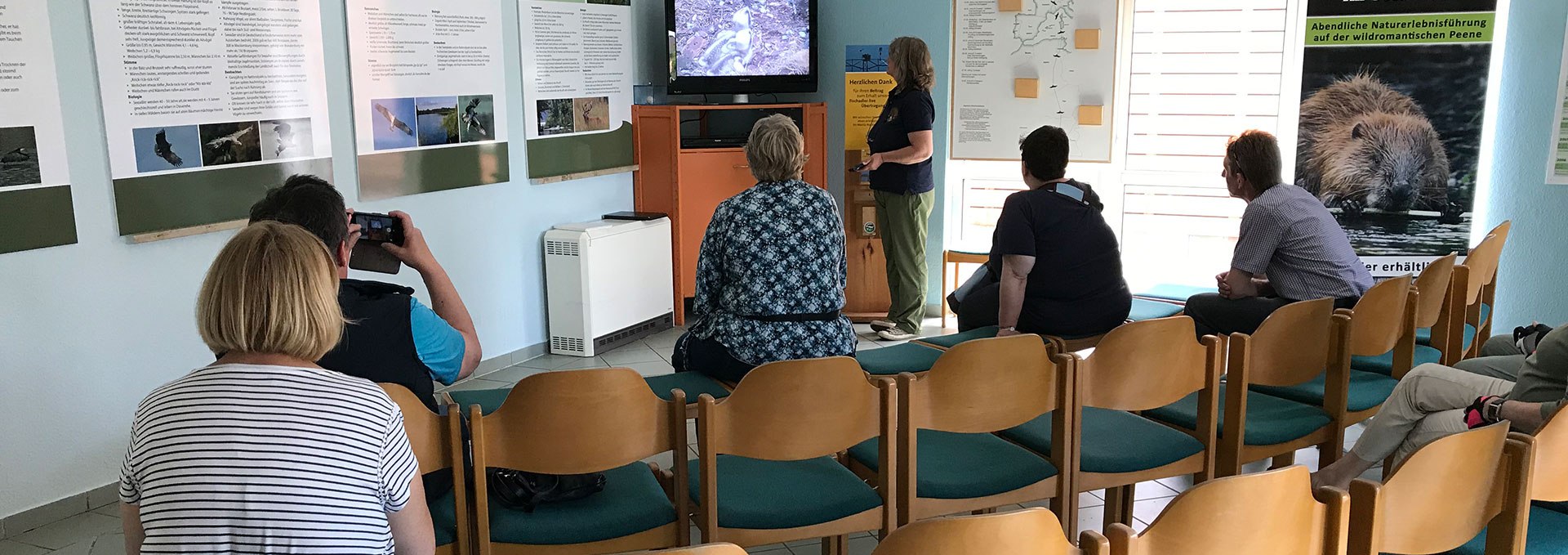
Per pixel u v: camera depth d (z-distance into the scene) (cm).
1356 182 508
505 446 209
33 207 308
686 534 225
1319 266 352
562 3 512
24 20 299
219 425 137
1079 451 252
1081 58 555
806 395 220
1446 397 260
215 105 356
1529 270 496
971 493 242
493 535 212
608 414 211
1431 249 505
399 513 151
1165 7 557
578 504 224
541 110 507
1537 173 486
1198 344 262
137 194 336
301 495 136
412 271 450
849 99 577
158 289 351
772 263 284
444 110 452
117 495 343
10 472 313
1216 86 555
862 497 233
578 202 542
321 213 210
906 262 538
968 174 610
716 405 215
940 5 566
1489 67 480
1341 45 496
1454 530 191
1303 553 180
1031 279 349
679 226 571
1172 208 581
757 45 567
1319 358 283
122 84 327
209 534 134
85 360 330
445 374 227
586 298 507
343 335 203
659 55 599
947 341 355
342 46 405
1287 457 308
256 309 140
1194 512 165
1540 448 200
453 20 452
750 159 295
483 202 481
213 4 352
